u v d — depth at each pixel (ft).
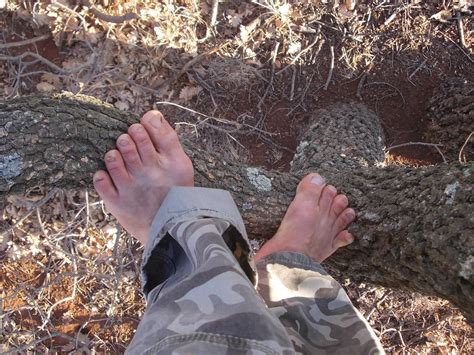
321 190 1.80
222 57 2.58
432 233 1.36
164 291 1.26
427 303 2.61
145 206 1.56
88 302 2.58
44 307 2.53
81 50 2.48
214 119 2.55
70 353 2.56
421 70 2.65
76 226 2.48
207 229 1.31
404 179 1.63
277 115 2.65
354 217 1.73
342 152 2.32
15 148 1.39
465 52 2.66
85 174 1.51
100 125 1.49
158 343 1.04
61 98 1.49
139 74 2.51
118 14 2.47
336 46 2.64
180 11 2.54
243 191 1.77
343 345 1.41
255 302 1.10
